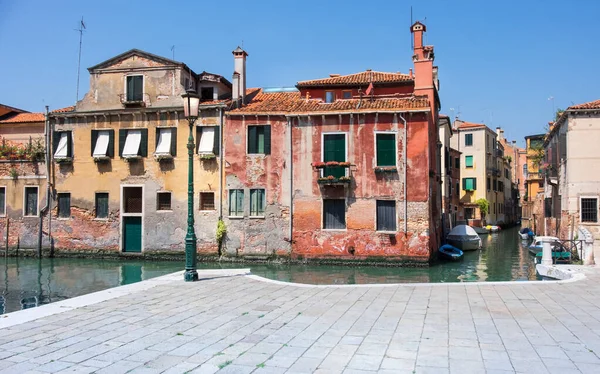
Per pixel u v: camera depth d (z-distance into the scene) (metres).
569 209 26.53
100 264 25.48
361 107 24.88
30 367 6.18
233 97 26.70
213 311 9.55
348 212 24.56
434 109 28.06
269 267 24.27
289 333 7.82
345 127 24.75
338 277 21.42
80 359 6.51
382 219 24.39
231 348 7.00
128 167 27.03
